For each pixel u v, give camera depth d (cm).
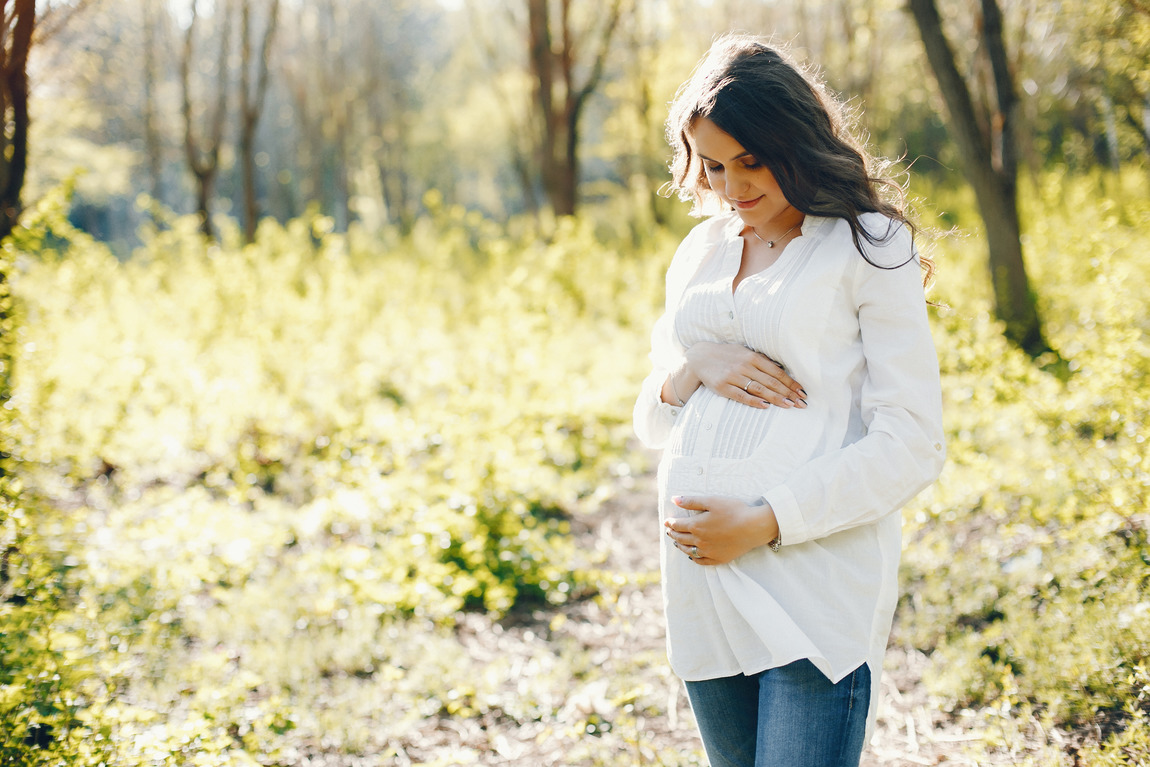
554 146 1258
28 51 330
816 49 1548
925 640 298
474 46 2725
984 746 232
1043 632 270
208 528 404
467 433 494
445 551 394
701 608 149
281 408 562
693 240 166
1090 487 316
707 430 148
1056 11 870
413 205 3559
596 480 544
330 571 373
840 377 142
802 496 134
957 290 751
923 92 1667
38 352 454
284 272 900
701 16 1711
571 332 815
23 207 350
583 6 1454
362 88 2586
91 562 358
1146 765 204
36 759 211
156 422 534
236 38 2197
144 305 794
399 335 722
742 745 156
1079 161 1530
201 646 328
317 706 287
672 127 158
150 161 1858
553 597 375
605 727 269
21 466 377
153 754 219
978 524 375
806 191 138
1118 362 338
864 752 244
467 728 279
